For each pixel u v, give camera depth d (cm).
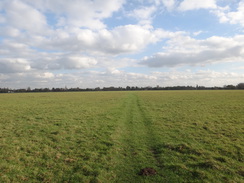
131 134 1178
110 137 1103
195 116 1791
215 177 620
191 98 4300
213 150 866
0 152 871
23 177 633
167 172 661
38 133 1230
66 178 629
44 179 620
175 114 1945
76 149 911
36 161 767
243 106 2508
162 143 979
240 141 989
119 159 779
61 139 1082
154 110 2311
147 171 661
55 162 758
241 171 653
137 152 857
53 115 1995
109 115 1953
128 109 2458
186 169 677
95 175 648
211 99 3850
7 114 2103
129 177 630
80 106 2894
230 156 793
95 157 802
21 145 973
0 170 686
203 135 1126
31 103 3544
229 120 1565
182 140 1031
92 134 1187
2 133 1231
